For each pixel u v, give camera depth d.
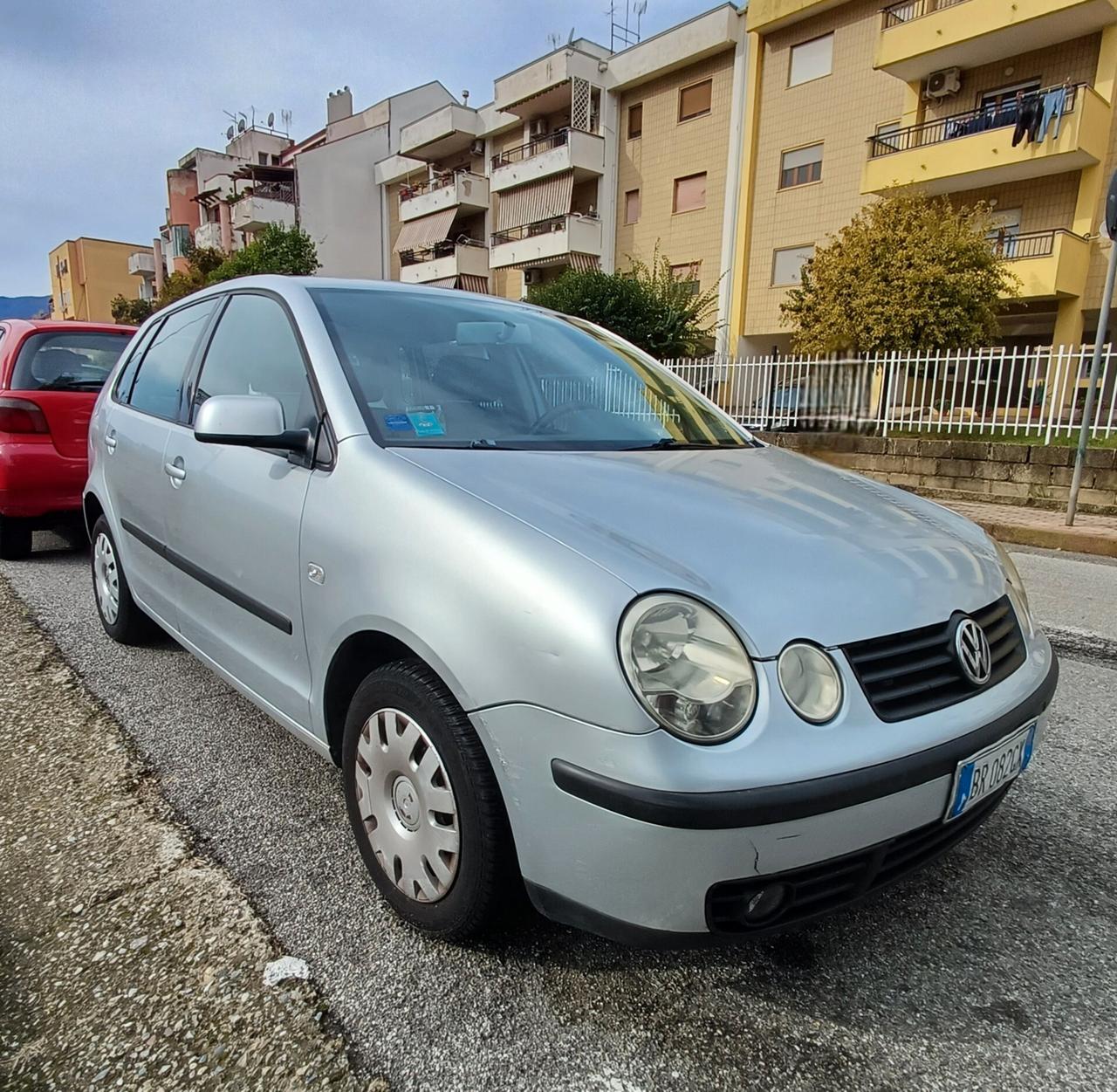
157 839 2.20
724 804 1.34
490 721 1.52
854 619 1.58
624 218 26.16
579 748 1.40
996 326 12.98
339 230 36.25
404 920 1.86
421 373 2.36
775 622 1.49
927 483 9.06
